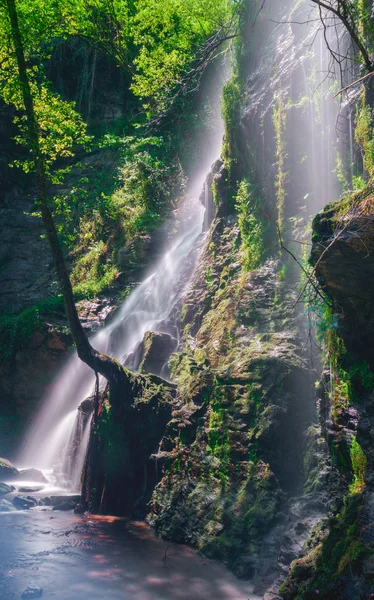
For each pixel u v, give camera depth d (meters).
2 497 10.97
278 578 6.06
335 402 6.68
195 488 8.44
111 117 27.09
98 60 27.30
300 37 11.00
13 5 10.23
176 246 17.81
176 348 11.85
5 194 25.62
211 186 14.95
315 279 6.31
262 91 11.75
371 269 5.08
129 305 16.67
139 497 9.69
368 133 7.09
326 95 9.12
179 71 21.17
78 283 21.30
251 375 8.62
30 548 7.72
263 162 11.46
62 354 16.98
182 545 7.91
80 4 22.48
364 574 4.59
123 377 10.23
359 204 5.16
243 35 13.88
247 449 8.05
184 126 22.39
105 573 6.77
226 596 6.13
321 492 6.89
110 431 10.01
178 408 9.70
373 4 6.98
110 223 22.27
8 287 22.44
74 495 11.12
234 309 10.30
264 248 10.76
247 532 7.23
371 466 5.47
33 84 10.88
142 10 21.88
